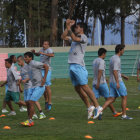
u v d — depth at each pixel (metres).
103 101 30.39
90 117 20.16
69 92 39.72
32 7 93.69
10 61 22.84
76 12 102.50
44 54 24.77
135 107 25.91
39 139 14.86
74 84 19.64
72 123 18.91
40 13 93.00
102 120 19.75
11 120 20.58
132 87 44.91
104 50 20.70
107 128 17.20
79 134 15.74
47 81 24.59
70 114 22.58
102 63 20.38
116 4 90.19
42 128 17.53
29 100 18.58
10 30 106.94
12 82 22.89
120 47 19.92
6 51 65.12
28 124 18.09
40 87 18.89
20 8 95.44
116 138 14.82
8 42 107.44
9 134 16.06
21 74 21.81
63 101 30.89
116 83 19.83
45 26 95.88
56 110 24.78
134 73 63.72
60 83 52.50
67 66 64.25
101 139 14.66
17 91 23.03
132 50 64.00
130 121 19.30
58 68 64.31
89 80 56.84
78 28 19.20
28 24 93.50
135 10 89.19
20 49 65.62
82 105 27.67
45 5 92.81
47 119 20.58
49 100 24.56
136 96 34.69
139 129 16.81
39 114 23.08
